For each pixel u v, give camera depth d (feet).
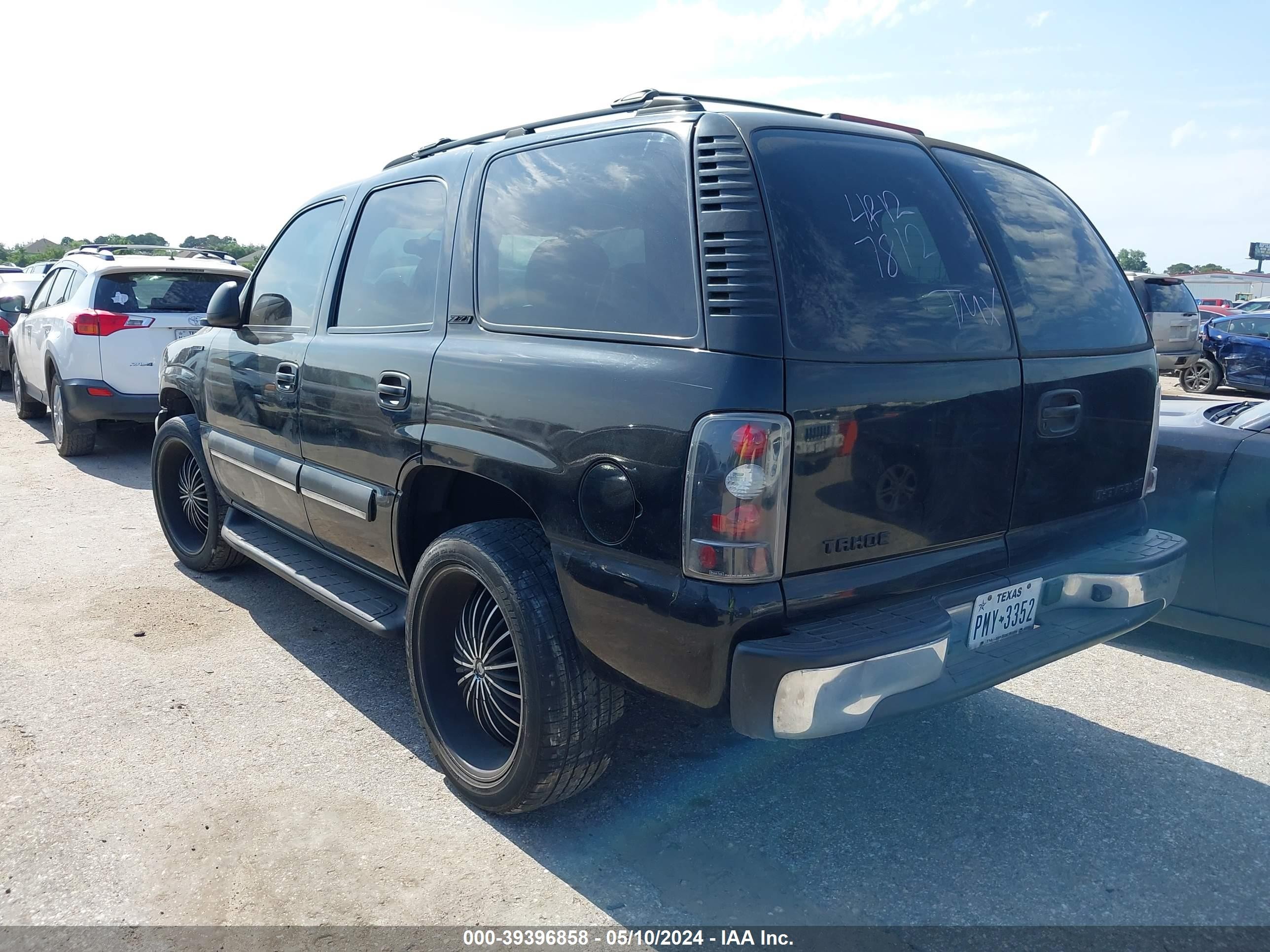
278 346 12.76
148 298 25.40
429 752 10.75
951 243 8.46
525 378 8.52
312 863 8.62
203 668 12.85
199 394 15.24
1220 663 13.47
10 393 41.60
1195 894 8.38
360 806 9.59
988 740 11.23
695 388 7.12
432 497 10.41
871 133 8.63
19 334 31.58
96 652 13.28
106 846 8.78
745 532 6.91
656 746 10.96
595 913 8.02
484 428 8.91
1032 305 8.84
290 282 13.44
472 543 9.00
